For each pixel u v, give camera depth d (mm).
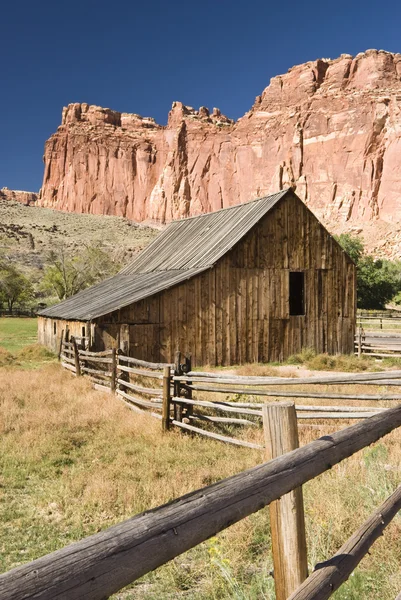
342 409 8938
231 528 5527
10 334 40188
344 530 5027
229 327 23250
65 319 24609
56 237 139875
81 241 133875
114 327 21078
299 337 24859
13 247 112125
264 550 5188
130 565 1578
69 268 70000
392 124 160000
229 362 23156
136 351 21328
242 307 23578
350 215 162375
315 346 25219
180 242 29594
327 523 5082
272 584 4043
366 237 148250
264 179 191375
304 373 20047
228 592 4344
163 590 4621
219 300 23094
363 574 4191
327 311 25641
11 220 165750
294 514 2887
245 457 8156
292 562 2883
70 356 20328
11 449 9062
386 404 11375
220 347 23000
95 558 1495
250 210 25766
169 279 23766
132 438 9773
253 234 23891
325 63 189625
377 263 89750
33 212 186375
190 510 1911
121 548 1583
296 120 181250
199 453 8625
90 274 70250
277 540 2928
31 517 6309
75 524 6016
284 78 196875
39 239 130875
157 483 7020
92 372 16203
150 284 24453
